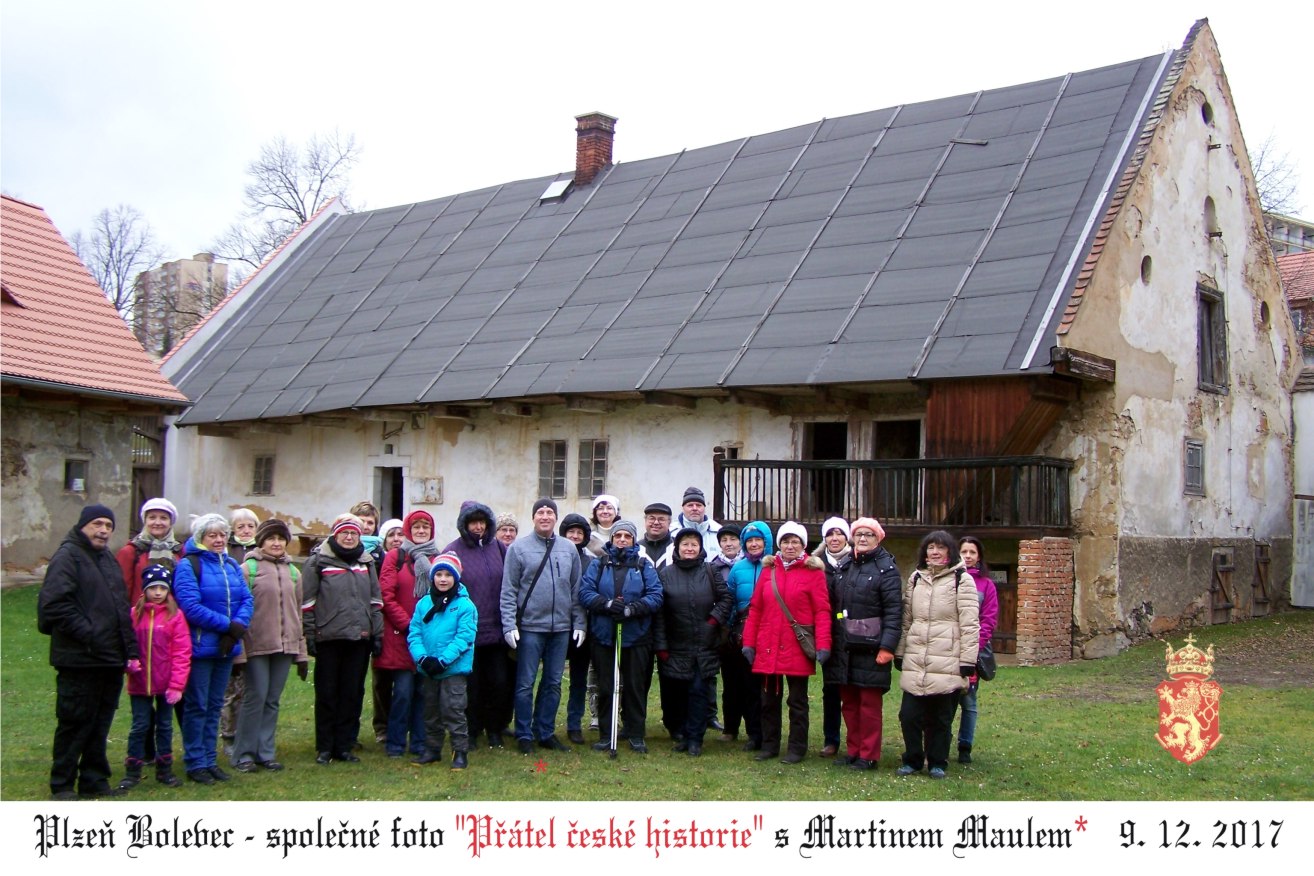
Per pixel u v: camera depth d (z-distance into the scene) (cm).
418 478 2203
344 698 868
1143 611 1590
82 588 728
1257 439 1941
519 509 2048
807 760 885
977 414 1464
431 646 849
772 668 872
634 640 914
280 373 2394
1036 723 1014
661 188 2294
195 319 4628
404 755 891
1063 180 1673
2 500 1972
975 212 1714
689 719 917
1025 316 1477
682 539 929
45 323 2084
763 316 1745
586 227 2314
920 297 1606
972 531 1447
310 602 859
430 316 2300
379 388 2130
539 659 920
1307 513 2038
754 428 1773
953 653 814
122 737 941
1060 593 1468
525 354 1988
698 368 1700
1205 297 1820
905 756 836
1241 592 1856
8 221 2238
